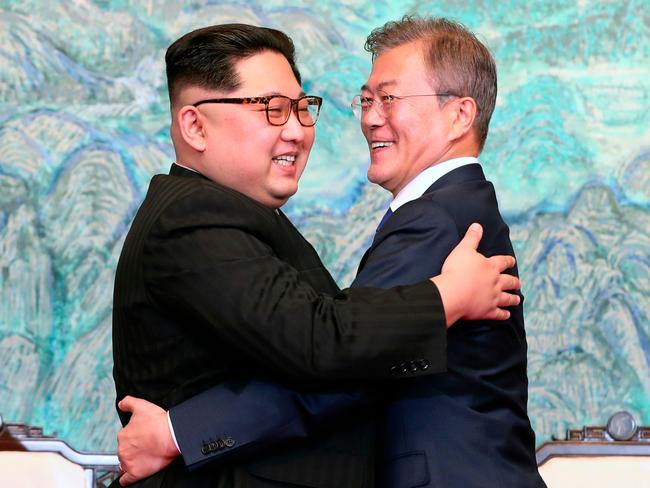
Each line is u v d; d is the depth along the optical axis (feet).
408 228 7.15
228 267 6.57
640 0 15.60
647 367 15.01
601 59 15.53
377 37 8.25
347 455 6.86
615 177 15.33
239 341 6.52
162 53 15.31
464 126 7.88
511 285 7.11
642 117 15.44
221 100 7.11
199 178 7.13
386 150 8.05
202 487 6.75
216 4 15.42
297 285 6.68
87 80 15.17
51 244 14.87
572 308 15.10
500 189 15.33
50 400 14.66
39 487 10.49
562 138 15.39
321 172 15.28
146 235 6.91
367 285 6.99
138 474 6.72
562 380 14.98
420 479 6.89
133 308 6.98
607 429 10.84
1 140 14.93
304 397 6.66
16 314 14.71
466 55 7.93
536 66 15.52
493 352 7.30
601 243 15.21
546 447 10.77
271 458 6.72
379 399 7.02
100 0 15.30
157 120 15.24
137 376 7.05
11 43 15.07
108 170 15.08
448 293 6.69
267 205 7.34
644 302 15.11
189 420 6.63
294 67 7.54
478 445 7.01
